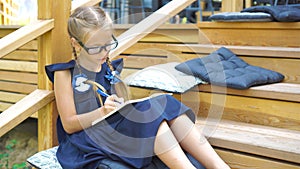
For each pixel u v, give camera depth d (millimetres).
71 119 1411
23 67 2590
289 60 1971
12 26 2637
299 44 2107
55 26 1665
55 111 1717
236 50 2160
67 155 1413
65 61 1730
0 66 2703
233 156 1519
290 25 2119
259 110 1753
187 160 1272
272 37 2205
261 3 3461
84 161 1315
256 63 2096
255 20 2225
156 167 1314
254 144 1449
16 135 2914
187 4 2096
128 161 1269
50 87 1691
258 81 1818
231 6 2992
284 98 1671
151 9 2680
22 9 3729
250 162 1475
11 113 1523
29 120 3148
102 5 3529
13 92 2674
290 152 1359
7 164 2574
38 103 1606
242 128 1688
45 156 1514
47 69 1486
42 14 1659
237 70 1946
